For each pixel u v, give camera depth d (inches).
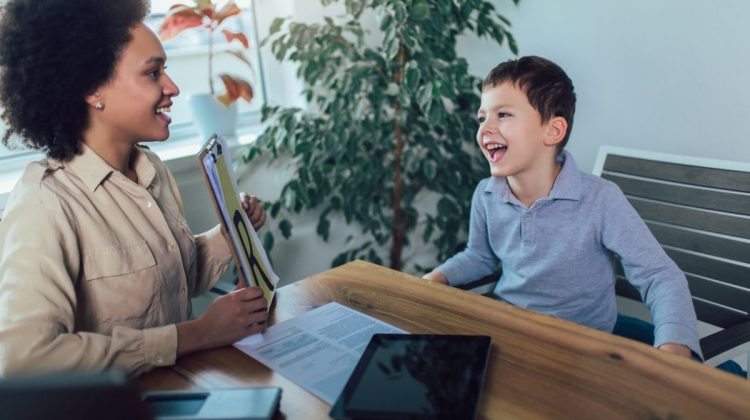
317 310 37.8
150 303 37.6
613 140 74.2
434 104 69.0
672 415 25.6
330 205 81.9
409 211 86.3
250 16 83.4
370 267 44.6
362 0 70.7
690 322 37.9
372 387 27.4
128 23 34.8
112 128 37.0
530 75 45.2
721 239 49.4
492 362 30.4
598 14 71.3
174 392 27.2
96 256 35.1
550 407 26.5
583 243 46.6
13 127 36.1
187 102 77.3
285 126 72.8
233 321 33.8
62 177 35.3
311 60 73.8
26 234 31.7
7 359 28.3
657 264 43.1
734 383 27.7
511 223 50.1
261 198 82.4
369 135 76.7
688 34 64.4
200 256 46.7
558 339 32.5
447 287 40.2
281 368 30.8
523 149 46.3
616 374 28.9
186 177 73.0
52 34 33.0
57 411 16.6
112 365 30.4
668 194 52.6
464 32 85.8
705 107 65.1
